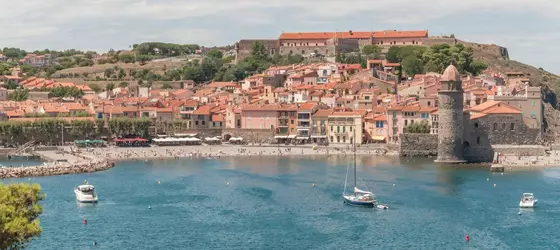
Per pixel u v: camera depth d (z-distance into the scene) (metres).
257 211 197.50
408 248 159.88
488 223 181.75
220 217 190.25
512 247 160.50
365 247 160.75
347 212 195.38
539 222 182.50
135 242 165.25
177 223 183.38
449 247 160.62
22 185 115.25
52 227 178.62
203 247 161.25
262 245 162.62
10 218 105.31
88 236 170.12
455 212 194.12
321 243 164.00
